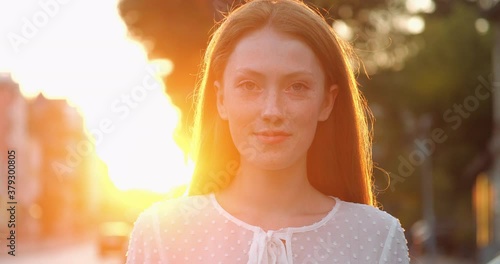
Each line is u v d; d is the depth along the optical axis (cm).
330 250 276
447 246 5100
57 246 8194
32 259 5528
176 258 275
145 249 279
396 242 289
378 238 286
